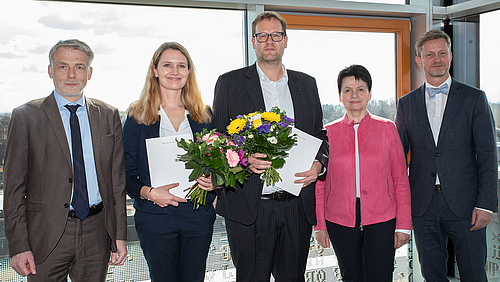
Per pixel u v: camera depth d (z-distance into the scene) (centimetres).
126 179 183
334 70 272
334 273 270
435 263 223
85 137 171
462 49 294
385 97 289
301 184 182
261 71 192
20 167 159
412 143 226
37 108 164
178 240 182
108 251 178
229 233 187
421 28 283
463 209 213
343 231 200
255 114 167
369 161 198
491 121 213
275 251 192
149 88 184
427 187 219
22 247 158
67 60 164
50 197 161
